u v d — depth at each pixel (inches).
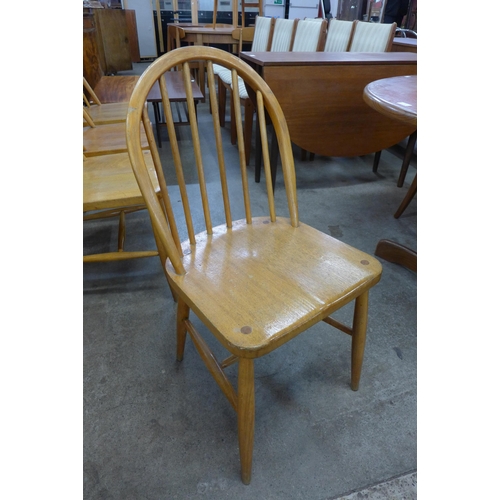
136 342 45.2
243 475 30.9
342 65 68.2
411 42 99.0
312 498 30.6
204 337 46.2
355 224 70.8
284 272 29.7
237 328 24.3
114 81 102.7
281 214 74.1
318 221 71.7
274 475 32.1
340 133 76.2
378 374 41.4
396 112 38.6
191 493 30.9
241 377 25.7
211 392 39.4
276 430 35.7
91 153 53.7
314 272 29.7
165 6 226.8
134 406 37.8
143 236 65.4
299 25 98.7
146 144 54.8
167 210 30.8
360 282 28.5
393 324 48.0
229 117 134.0
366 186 86.6
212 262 31.1
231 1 229.1
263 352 23.4
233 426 36.1
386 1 150.9
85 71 100.7
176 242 31.4
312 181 88.7
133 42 228.1
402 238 66.5
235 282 28.6
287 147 35.0
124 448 34.1
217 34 134.2
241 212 73.9
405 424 36.3
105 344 44.8
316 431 35.6
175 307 50.6
